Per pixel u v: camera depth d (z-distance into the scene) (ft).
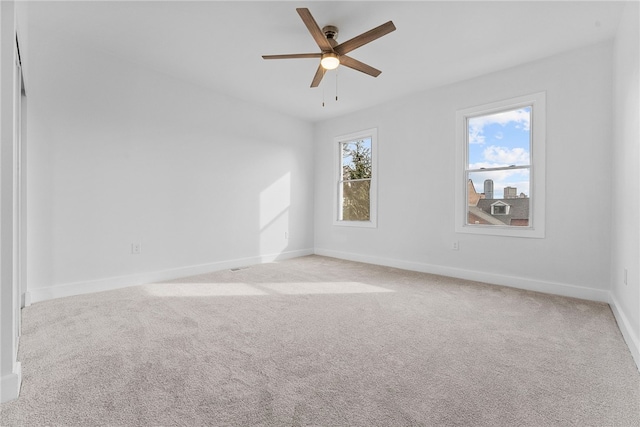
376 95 14.33
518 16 8.37
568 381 5.23
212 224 13.80
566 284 10.28
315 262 16.12
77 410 4.40
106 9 8.23
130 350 6.23
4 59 4.63
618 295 8.31
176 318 8.03
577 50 10.05
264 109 16.01
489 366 5.72
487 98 11.99
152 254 11.84
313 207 18.76
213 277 12.64
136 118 11.34
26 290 8.98
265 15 8.48
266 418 4.27
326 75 12.23
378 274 13.33
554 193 10.50
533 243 10.96
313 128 18.67
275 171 16.62
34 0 7.79
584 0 7.68
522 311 8.70
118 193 10.91
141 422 4.17
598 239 9.71
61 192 9.66
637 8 6.66
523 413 4.41
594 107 9.75
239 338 6.86
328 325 7.64
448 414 4.38
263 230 16.02
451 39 9.55
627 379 5.29
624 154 7.84
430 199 13.70
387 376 5.36
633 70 6.96
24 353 6.06
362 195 16.76
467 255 12.59
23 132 8.95
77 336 6.86
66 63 9.71
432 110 13.61
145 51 10.45
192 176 13.05
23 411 4.35
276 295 10.18
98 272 10.47
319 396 4.78
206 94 13.50
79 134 10.00
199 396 4.75
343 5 8.00
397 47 10.03
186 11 8.31
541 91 10.72
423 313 8.52
